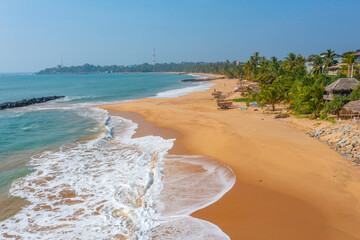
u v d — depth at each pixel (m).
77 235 11.49
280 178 16.11
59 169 18.73
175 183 16.11
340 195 13.81
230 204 13.59
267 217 12.38
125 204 13.91
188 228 11.75
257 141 22.72
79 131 29.94
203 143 23.52
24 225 12.31
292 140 22.97
